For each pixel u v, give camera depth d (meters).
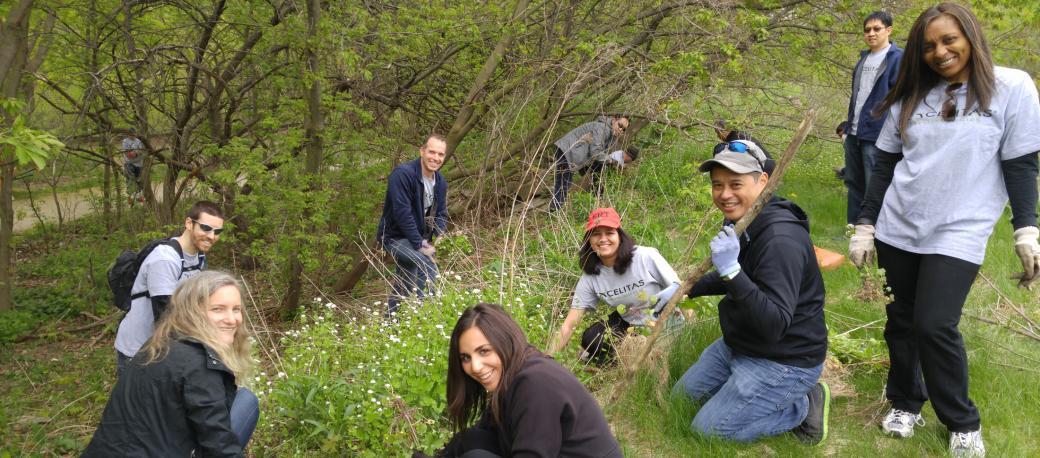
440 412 3.81
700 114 7.67
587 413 2.60
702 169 3.46
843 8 7.84
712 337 4.68
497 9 8.47
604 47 7.60
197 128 10.02
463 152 9.62
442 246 6.75
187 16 9.40
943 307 3.34
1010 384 4.10
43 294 10.51
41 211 14.72
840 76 8.91
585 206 7.82
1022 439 3.67
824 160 10.02
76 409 6.73
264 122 8.08
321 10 7.83
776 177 3.07
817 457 3.61
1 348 8.76
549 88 8.10
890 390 3.81
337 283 8.50
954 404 3.43
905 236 3.50
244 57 9.23
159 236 8.25
